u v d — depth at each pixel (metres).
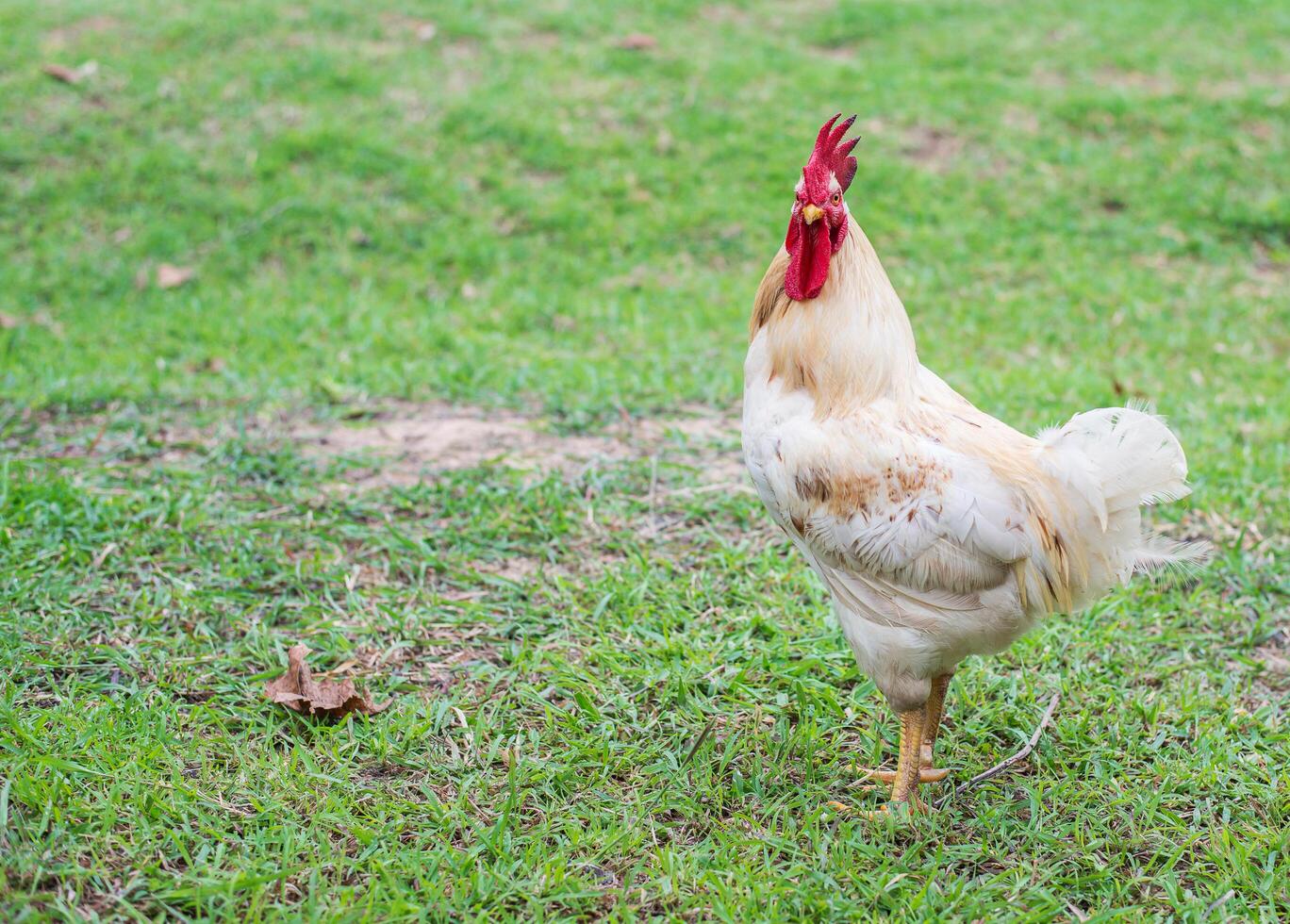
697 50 12.36
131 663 4.41
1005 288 9.27
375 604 4.93
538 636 4.78
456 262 9.32
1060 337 8.51
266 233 9.51
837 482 3.62
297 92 11.00
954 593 3.60
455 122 10.79
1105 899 3.46
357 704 4.22
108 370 7.41
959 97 11.65
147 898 3.26
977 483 3.52
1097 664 4.74
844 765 4.16
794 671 4.52
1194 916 3.36
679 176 10.38
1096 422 3.53
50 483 5.56
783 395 3.84
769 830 3.71
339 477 6.03
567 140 10.68
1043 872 3.57
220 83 11.00
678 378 7.47
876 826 3.75
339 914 3.21
